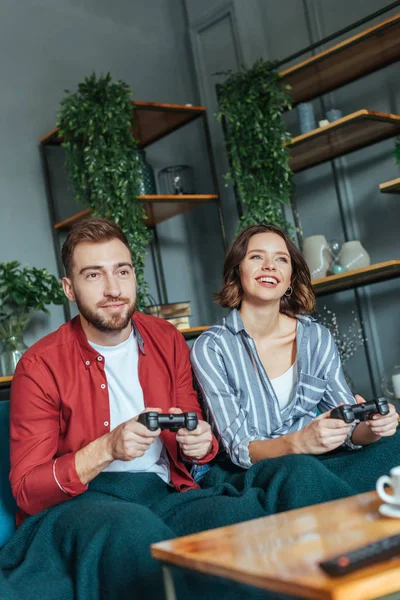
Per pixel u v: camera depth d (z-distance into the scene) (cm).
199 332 332
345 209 354
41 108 368
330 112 324
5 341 297
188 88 424
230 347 187
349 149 344
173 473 167
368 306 348
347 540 91
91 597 124
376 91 339
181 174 370
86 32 392
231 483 164
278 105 320
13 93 360
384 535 92
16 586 126
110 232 164
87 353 164
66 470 146
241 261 191
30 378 159
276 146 317
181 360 179
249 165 329
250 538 98
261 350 192
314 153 344
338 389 193
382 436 168
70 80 380
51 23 380
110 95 316
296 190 375
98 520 129
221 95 336
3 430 170
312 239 326
